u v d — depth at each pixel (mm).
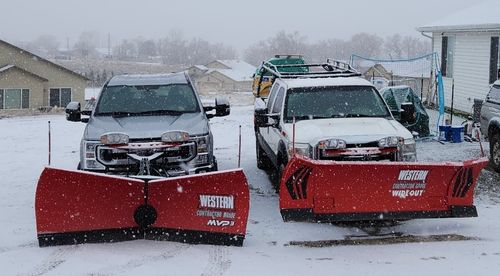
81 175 6871
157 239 7316
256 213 8758
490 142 11672
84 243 7172
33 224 8203
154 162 7883
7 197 9891
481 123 12133
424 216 7395
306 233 7797
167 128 8250
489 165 11961
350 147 7988
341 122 8828
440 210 7438
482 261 6598
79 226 7141
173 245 7188
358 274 6273
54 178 6910
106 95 9477
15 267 6457
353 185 7281
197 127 8375
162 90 9578
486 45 19766
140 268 6414
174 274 6250
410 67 29625
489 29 19031
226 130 18297
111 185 6973
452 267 6430
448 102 22688
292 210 7234
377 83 24516
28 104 44031
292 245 7305
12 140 16938
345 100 9477
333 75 10734
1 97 42812
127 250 7004
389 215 7336
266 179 11039
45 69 45594
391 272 6316
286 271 6359
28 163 13070
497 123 11133
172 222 7223
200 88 81750
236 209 7148
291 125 8984
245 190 7090
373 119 8977
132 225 7215
